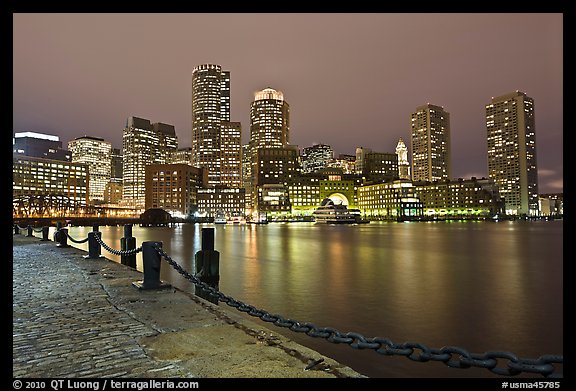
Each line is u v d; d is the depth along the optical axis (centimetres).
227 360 452
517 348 1323
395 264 3709
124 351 493
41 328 598
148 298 794
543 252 5041
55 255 1686
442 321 1634
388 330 1507
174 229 16775
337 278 2800
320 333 454
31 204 16450
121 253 1170
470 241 7356
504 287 2464
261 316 563
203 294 953
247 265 3612
